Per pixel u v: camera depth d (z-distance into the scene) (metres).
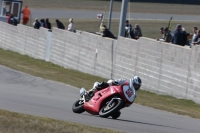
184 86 67.44
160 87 72.50
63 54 99.69
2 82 68.25
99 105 39.16
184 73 67.44
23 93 56.00
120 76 82.50
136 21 188.00
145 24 181.38
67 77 83.62
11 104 41.97
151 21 190.12
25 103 44.59
